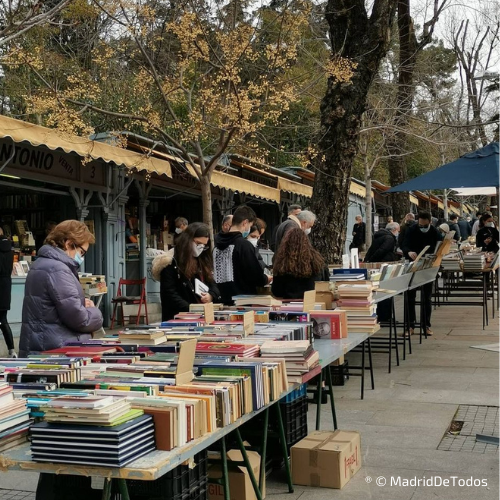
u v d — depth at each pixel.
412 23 19.66
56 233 4.77
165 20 11.98
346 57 11.16
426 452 5.61
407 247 12.41
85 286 11.07
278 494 4.77
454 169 7.50
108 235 13.53
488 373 8.77
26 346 4.64
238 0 12.12
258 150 13.17
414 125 20.89
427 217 12.22
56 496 3.87
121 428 2.87
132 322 13.72
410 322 11.98
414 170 33.53
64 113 9.97
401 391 7.84
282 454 5.05
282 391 4.25
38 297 4.62
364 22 11.16
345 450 4.95
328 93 11.25
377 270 9.51
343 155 11.20
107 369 3.89
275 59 11.42
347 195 11.38
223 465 3.93
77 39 15.38
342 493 4.77
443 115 22.95
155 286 15.06
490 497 4.65
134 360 4.11
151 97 14.16
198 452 3.39
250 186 16.23
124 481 2.97
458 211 45.41
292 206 11.41
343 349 5.59
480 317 14.62
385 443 5.87
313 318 6.11
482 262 13.43
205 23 12.23
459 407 7.06
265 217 23.25
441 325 13.49
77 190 12.80
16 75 14.87
